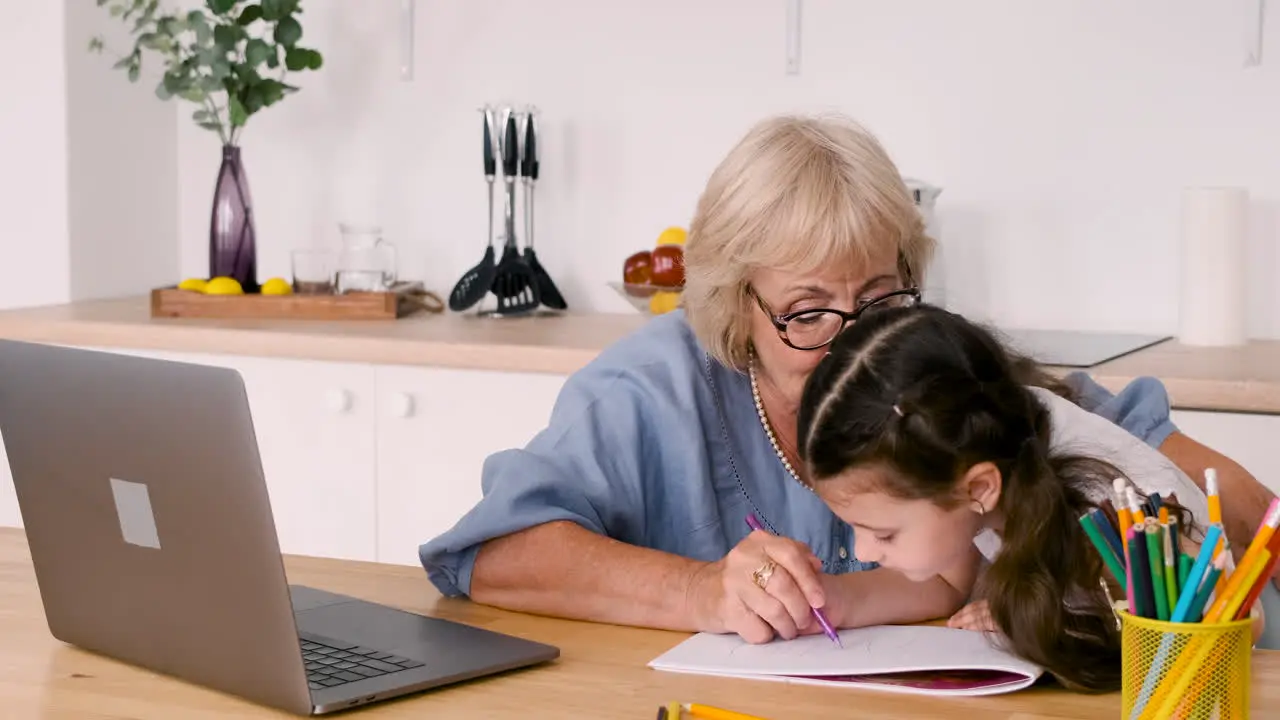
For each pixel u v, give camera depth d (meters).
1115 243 2.96
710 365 1.76
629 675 1.30
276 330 2.90
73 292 3.37
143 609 1.30
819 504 1.75
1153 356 2.61
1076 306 3.00
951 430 1.27
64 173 3.32
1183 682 1.03
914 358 1.30
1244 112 2.87
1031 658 1.26
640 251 3.28
